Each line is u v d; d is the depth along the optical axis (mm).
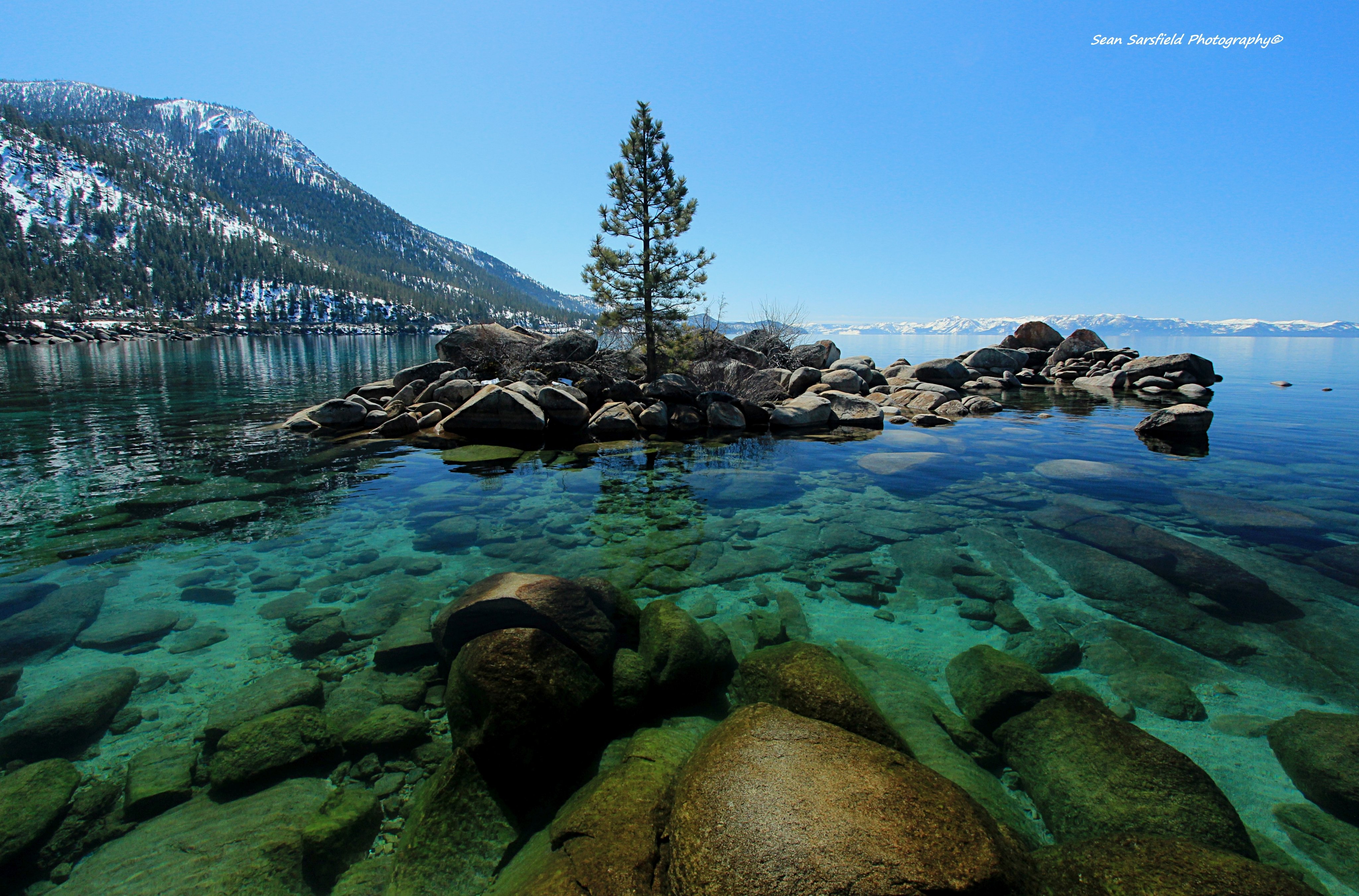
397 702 4168
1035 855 2666
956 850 2314
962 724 3910
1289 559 6340
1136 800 3014
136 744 3717
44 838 2973
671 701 4082
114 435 13625
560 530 7805
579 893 2359
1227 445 12531
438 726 3957
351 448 12625
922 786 2623
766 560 6805
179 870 2734
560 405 14570
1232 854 2520
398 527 7848
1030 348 34938
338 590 5992
